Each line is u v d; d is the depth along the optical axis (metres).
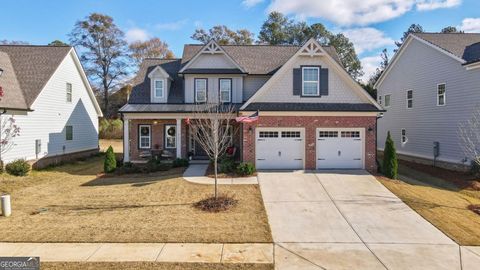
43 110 21.50
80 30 48.34
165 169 19.16
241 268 7.40
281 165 18.17
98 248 8.42
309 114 17.95
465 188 15.30
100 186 15.37
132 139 22.88
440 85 20.69
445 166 20.14
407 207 11.98
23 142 19.50
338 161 18.16
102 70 50.34
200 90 21.78
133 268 7.34
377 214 11.27
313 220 10.69
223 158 19.53
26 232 9.46
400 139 25.58
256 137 18.06
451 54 19.42
